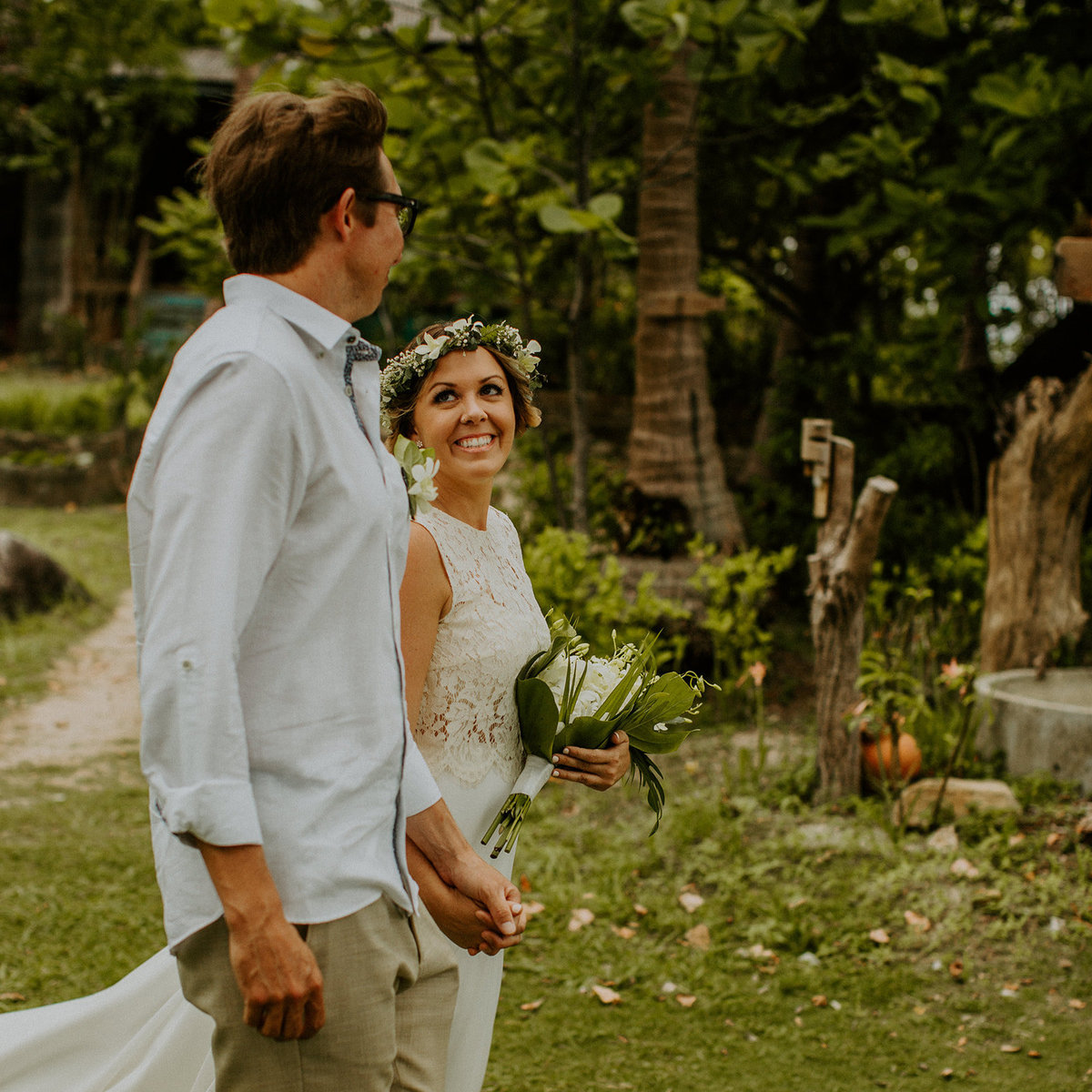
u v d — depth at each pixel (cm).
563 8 568
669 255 626
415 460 197
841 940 343
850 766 430
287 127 145
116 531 983
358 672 147
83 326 1716
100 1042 191
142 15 1398
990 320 677
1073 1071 283
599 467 819
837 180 807
